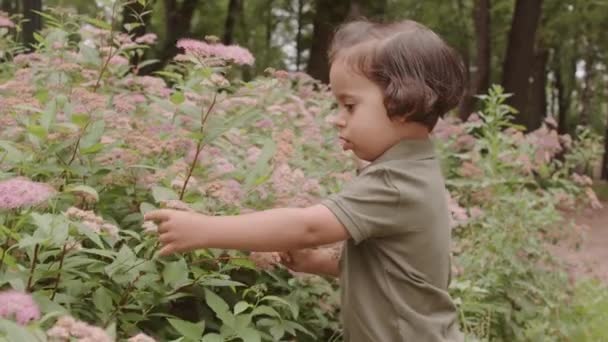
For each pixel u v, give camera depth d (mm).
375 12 13812
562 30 21609
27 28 5305
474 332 3766
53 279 2148
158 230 1882
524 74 17188
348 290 2025
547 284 4395
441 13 20938
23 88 2908
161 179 2346
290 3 18125
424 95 1963
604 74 28766
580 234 4762
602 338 4477
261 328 2605
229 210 2299
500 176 4793
